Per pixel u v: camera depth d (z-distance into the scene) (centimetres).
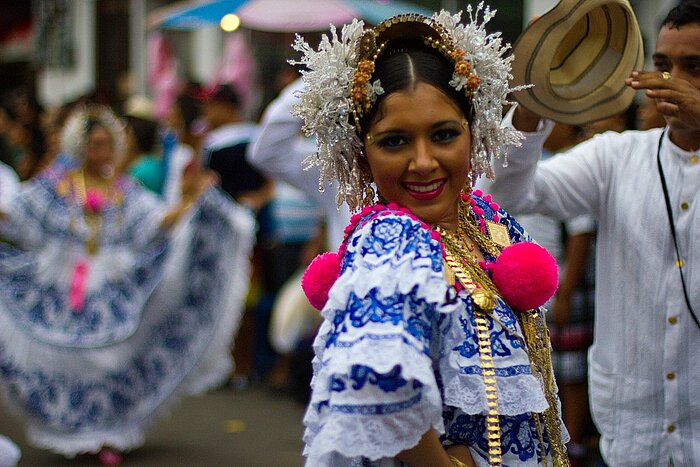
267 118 452
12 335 589
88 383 595
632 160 314
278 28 768
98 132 618
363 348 200
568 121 298
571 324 491
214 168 754
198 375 616
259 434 650
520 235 258
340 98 225
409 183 222
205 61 1225
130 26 1359
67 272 609
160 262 613
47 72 1474
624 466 309
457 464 215
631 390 307
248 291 782
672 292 300
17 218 602
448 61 225
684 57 298
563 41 299
